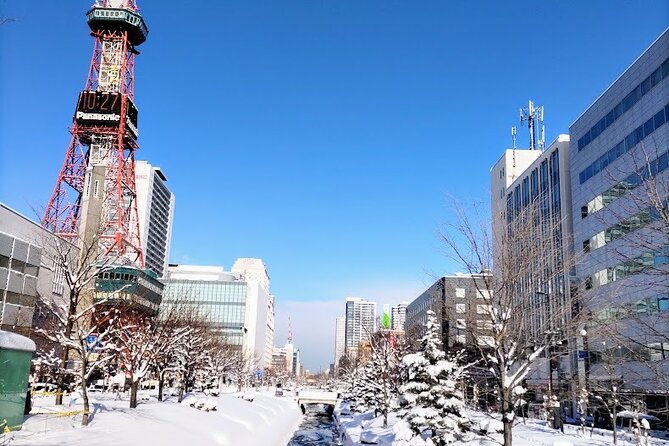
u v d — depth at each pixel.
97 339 30.39
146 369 41.38
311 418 97.38
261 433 52.59
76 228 71.62
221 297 187.75
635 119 50.94
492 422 24.45
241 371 122.94
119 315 49.50
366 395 65.56
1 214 55.34
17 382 22.69
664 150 45.56
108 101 133.38
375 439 42.03
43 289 60.56
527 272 18.17
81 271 30.44
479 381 35.50
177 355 55.03
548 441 34.84
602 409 44.72
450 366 29.59
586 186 60.25
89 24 146.62
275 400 103.06
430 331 31.08
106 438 25.48
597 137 58.38
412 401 29.81
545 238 19.95
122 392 59.47
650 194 15.37
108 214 74.69
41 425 24.89
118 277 74.31
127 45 149.75
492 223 22.25
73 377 42.69
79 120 131.38
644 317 29.17
